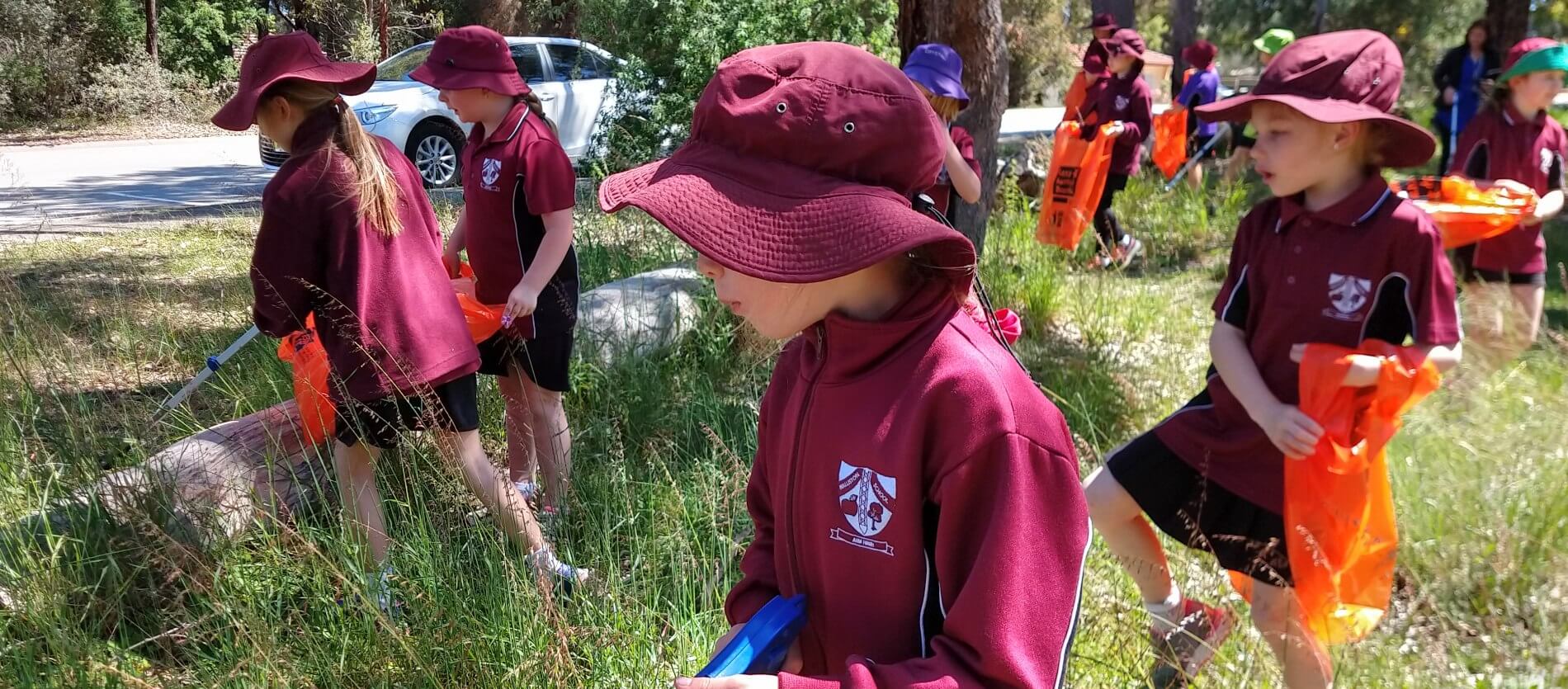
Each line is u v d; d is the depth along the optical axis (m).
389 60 13.30
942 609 1.39
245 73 3.03
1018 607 1.30
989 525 1.33
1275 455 2.59
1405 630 3.05
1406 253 2.47
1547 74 5.11
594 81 12.81
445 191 9.80
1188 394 5.08
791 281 1.28
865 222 1.28
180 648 3.01
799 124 1.33
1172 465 2.71
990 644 1.29
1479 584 3.26
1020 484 1.33
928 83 4.62
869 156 1.34
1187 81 11.47
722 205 1.33
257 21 25.89
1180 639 2.67
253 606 2.94
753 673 1.46
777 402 1.70
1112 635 2.81
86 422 3.82
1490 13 11.57
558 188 3.72
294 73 2.99
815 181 1.33
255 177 13.73
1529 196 3.55
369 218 3.07
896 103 1.34
